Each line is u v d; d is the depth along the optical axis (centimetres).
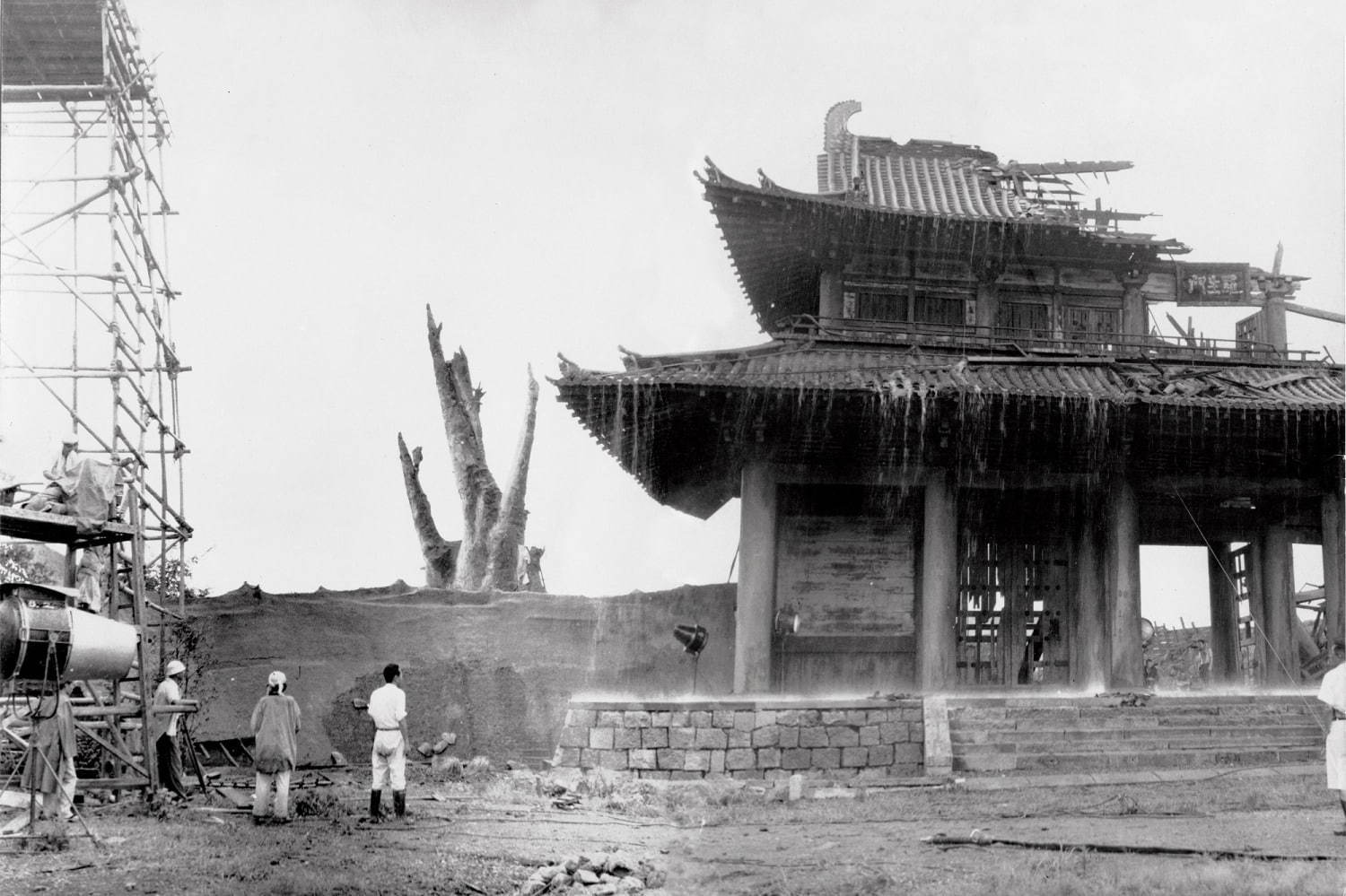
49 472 2200
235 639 3506
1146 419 3606
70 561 2352
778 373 3562
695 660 3666
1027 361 3781
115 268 2592
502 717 3691
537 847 1809
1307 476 3894
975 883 1419
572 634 3856
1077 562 4112
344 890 1436
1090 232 3925
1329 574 3894
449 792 2562
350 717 3516
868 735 2942
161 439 3012
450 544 4625
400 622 3688
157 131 3086
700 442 3878
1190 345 4069
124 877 1470
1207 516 4356
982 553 4144
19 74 2905
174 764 2328
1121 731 3022
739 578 3697
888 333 3909
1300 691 3775
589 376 3488
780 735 2923
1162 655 5984
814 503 3959
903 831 1964
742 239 3962
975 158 4325
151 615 3397
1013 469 3803
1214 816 2027
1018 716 3070
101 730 2459
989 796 2436
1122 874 1412
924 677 3700
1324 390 3741
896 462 3772
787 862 1683
